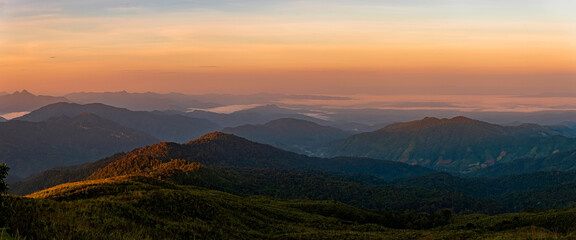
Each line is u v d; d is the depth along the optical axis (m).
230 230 51.28
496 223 84.44
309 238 56.81
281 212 81.50
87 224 33.16
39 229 27.14
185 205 54.09
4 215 27.20
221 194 94.81
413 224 101.31
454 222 100.69
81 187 54.97
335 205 103.56
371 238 59.44
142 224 40.09
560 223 71.56
